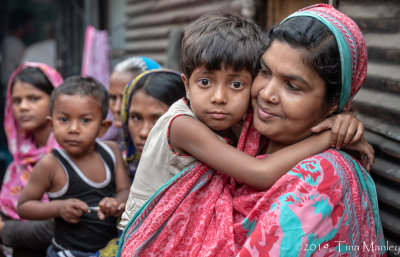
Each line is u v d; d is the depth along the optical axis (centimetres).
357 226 119
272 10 272
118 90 236
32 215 182
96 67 391
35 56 614
